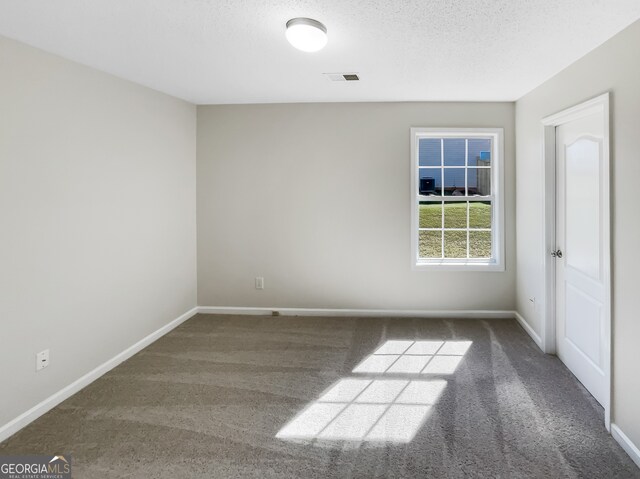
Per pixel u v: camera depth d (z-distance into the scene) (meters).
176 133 3.94
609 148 2.21
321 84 3.37
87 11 1.96
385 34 2.27
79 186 2.71
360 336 3.69
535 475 1.85
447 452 2.02
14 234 2.23
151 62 2.75
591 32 2.18
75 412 2.42
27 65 2.31
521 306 3.92
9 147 2.20
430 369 3.00
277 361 3.16
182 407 2.47
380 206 4.17
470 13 1.99
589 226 2.63
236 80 3.26
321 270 4.28
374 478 1.84
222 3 1.90
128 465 1.93
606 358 2.22
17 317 2.26
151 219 3.55
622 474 1.86
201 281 4.40
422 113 4.07
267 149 4.24
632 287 2.02
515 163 4.01
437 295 4.18
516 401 2.52
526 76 3.08
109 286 3.02
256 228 4.32
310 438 2.15
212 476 1.85
